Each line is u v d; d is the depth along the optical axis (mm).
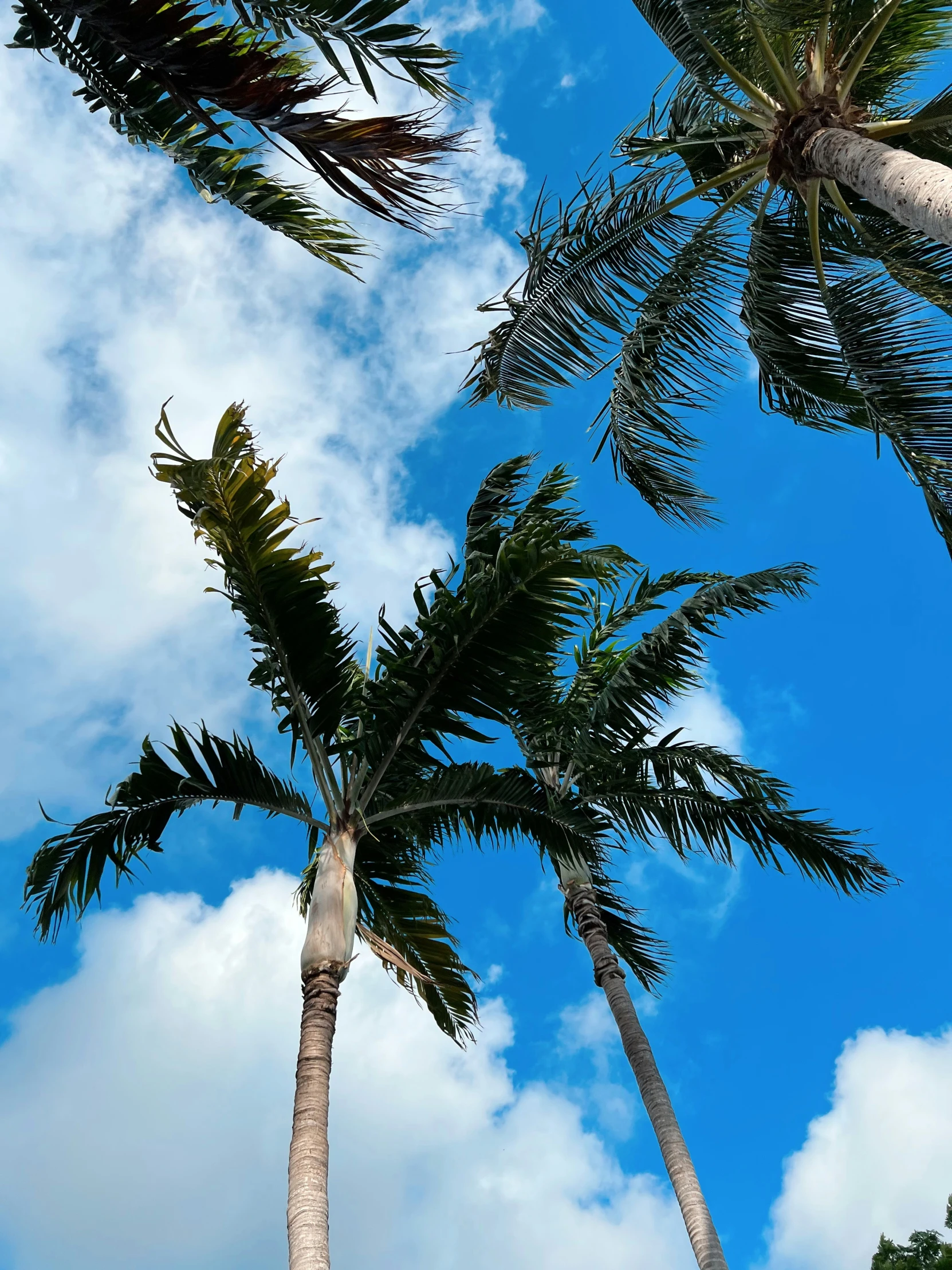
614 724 9398
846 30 7574
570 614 7434
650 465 9594
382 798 8578
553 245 9242
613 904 12078
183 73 4344
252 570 7367
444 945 9031
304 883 9891
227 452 6875
